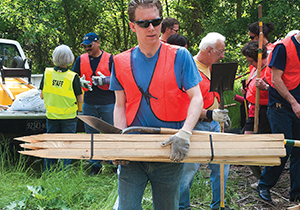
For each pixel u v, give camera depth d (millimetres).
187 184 3258
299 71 3582
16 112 4691
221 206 2789
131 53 2115
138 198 2199
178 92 2082
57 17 11836
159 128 2062
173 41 3512
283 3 8219
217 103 3260
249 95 4305
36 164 5062
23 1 12391
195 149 1964
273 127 3766
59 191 3656
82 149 1920
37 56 13883
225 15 9734
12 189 3811
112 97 4742
